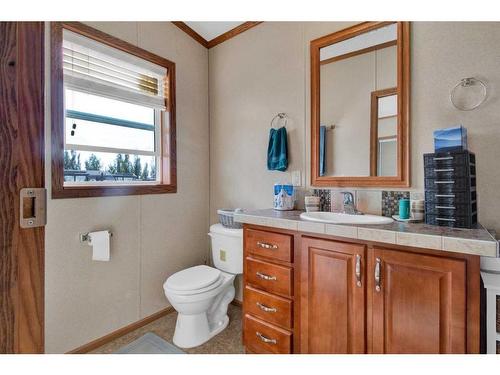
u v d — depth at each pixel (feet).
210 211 8.36
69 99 5.52
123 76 6.36
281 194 6.06
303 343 4.45
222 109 8.02
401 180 4.95
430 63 4.68
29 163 1.86
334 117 5.82
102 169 6.14
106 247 5.53
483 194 4.21
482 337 3.25
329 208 5.87
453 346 3.16
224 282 6.31
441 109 4.58
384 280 3.67
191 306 5.61
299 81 6.34
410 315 3.44
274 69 6.81
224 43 7.95
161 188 7.02
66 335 5.24
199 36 7.95
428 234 3.31
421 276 3.37
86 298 5.55
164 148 7.29
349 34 5.57
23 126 1.84
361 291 3.85
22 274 1.84
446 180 3.92
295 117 6.41
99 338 5.77
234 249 6.59
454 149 3.89
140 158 6.95
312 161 6.10
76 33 5.38
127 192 6.27
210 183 8.37
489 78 4.20
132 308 6.41
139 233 6.55
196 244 8.00
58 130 5.08
